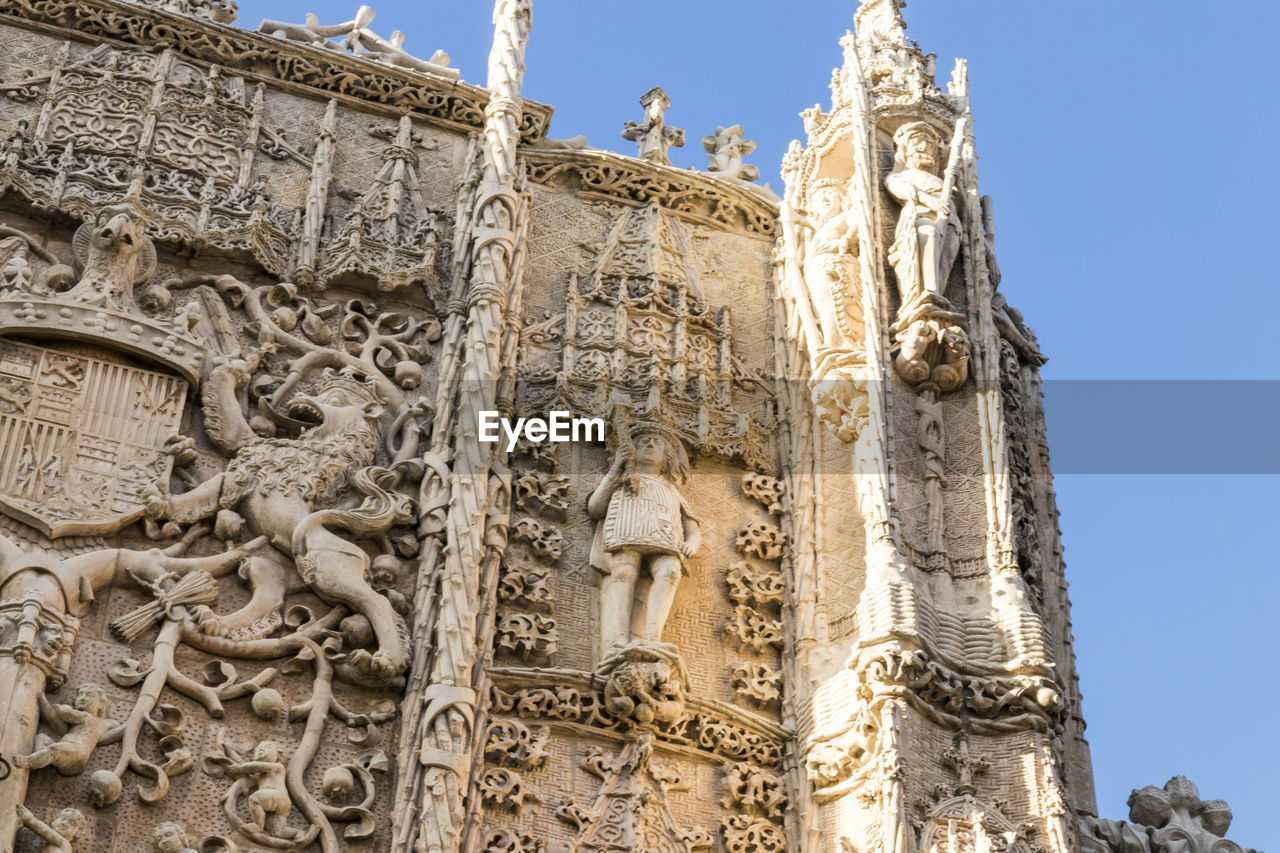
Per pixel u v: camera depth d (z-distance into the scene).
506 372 10.87
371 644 9.69
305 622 9.73
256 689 9.40
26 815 8.55
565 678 9.99
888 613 9.79
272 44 11.89
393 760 9.44
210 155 11.31
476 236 11.18
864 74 12.06
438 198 11.72
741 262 12.14
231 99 11.62
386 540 10.06
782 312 11.77
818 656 10.33
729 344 11.64
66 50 11.47
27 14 11.55
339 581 9.73
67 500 9.60
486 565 10.06
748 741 10.14
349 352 10.87
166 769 9.02
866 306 10.96
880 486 10.30
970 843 9.33
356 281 11.09
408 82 12.07
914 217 11.31
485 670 9.77
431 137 11.99
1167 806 10.48
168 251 10.80
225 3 12.05
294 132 11.70
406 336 11.00
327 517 9.94
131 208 10.61
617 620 10.21
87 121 11.17
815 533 10.78
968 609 10.16
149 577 9.52
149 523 9.73
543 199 12.01
